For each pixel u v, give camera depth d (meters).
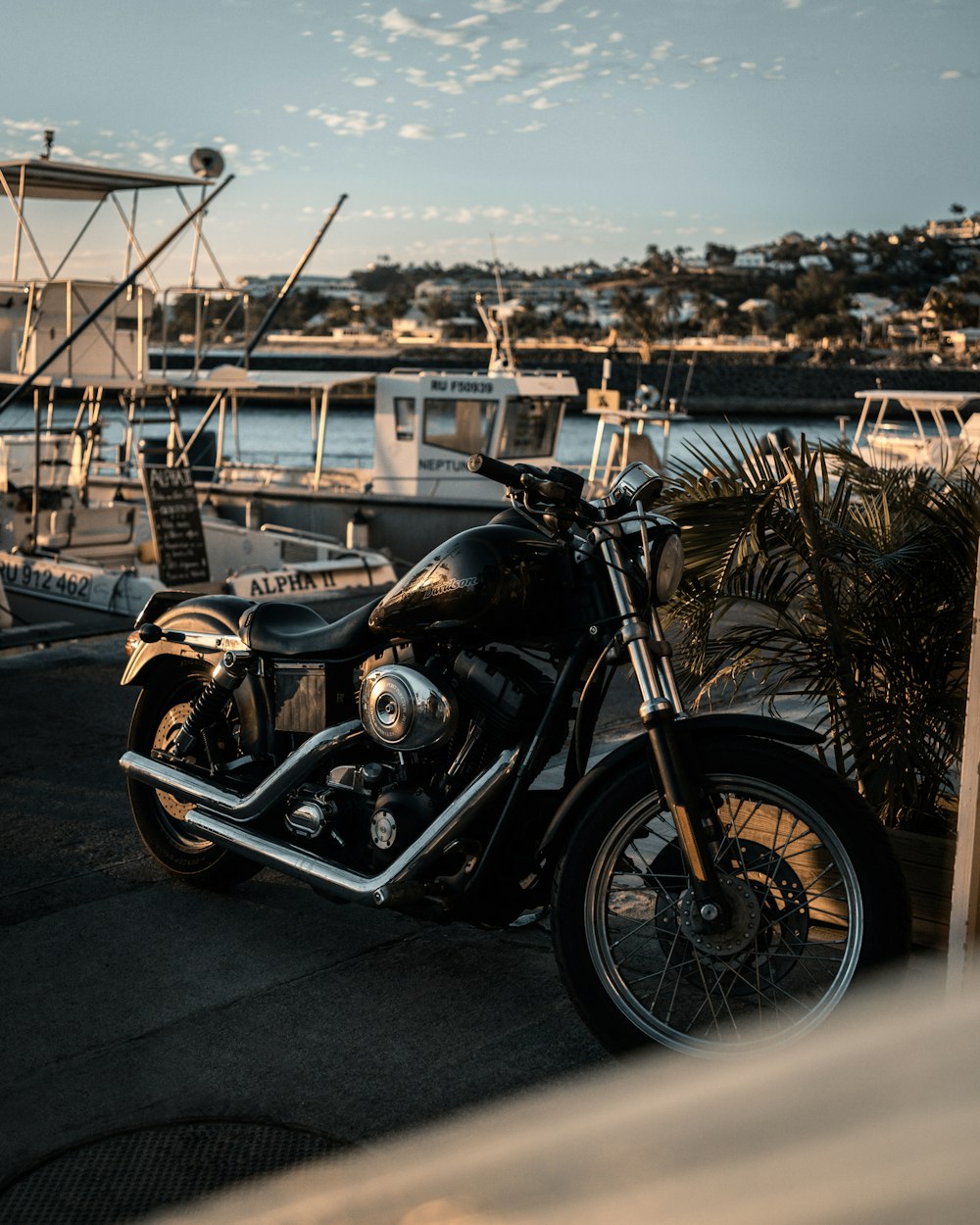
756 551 4.00
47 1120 2.84
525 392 18.64
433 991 3.48
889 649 3.98
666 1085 2.89
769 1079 2.86
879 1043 2.84
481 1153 2.69
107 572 12.80
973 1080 2.75
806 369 114.25
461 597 3.13
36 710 6.47
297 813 3.49
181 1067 3.07
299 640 3.74
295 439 55.31
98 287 16.33
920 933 3.62
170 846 4.24
